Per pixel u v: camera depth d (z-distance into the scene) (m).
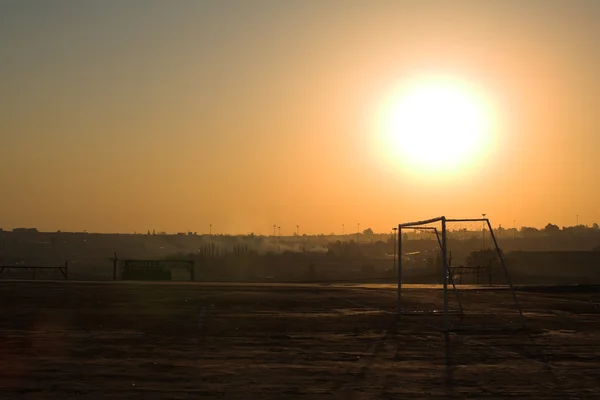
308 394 12.91
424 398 12.63
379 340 20.38
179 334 21.56
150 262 68.25
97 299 35.84
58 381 13.97
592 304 34.56
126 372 14.98
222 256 127.88
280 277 83.88
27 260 118.81
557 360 16.86
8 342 19.53
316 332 22.25
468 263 73.75
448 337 21.14
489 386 13.70
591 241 154.25
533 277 70.94
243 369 15.44
